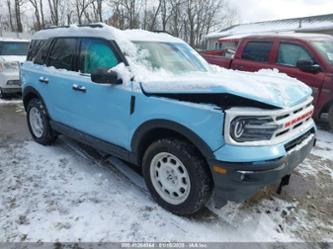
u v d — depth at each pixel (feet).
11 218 8.92
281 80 10.28
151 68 10.23
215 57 24.17
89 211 9.33
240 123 7.48
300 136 9.18
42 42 14.40
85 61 11.56
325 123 19.99
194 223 8.92
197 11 123.95
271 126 7.73
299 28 62.95
